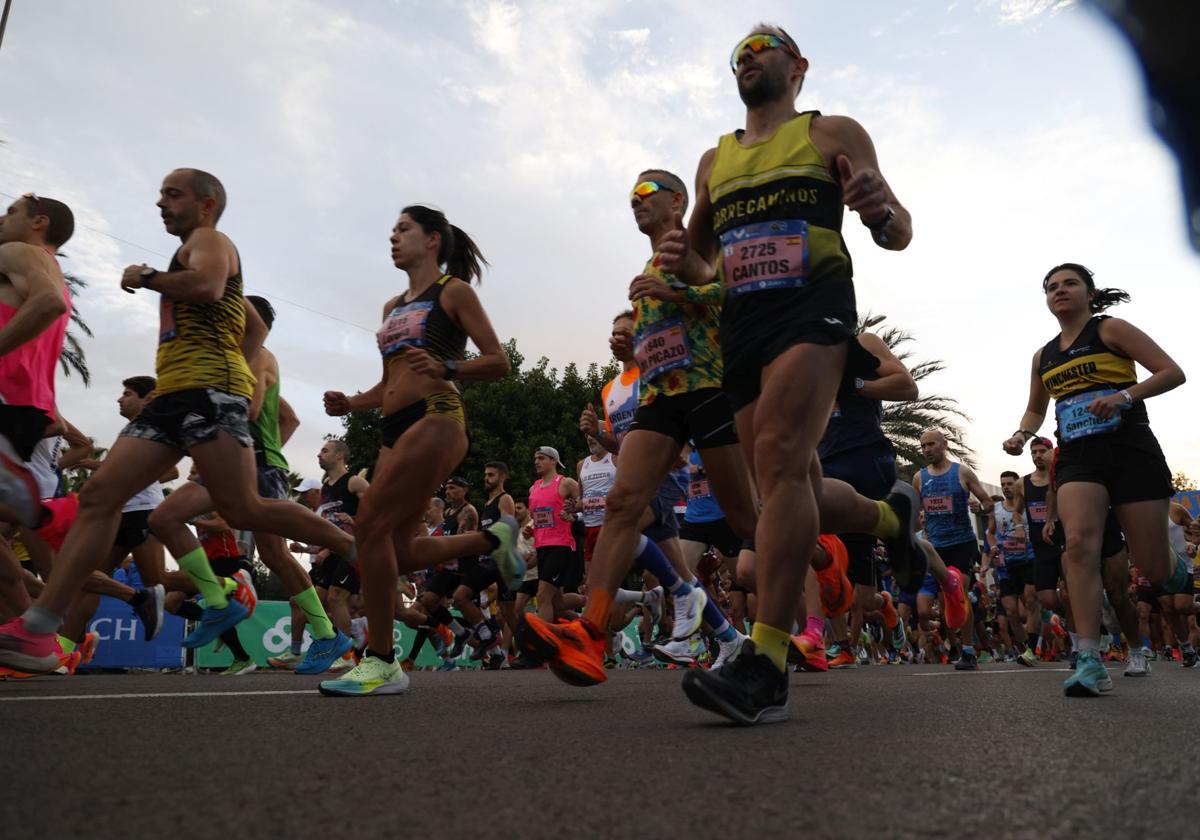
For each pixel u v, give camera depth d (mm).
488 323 3857
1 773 1602
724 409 3779
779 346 2594
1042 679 5355
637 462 3773
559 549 9297
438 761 1795
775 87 2863
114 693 3684
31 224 4219
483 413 24672
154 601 6555
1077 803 1369
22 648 3332
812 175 2715
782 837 1164
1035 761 1773
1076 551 3912
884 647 12289
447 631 10133
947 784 1523
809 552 2494
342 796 1434
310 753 1897
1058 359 4344
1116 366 4184
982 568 13656
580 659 3410
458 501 10836
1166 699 3459
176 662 10258
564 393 25516
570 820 1268
